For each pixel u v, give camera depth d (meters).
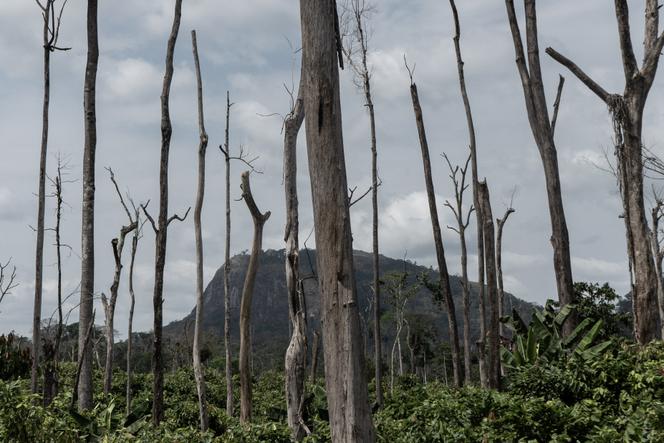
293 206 14.48
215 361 40.44
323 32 6.02
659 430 8.34
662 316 22.25
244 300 15.23
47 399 15.02
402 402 15.27
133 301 20.59
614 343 14.20
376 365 17.81
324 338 5.86
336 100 6.00
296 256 14.20
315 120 5.96
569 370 11.94
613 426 9.23
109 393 19.98
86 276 15.88
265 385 28.91
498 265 24.58
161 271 13.91
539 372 11.95
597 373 11.51
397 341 38.91
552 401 10.09
